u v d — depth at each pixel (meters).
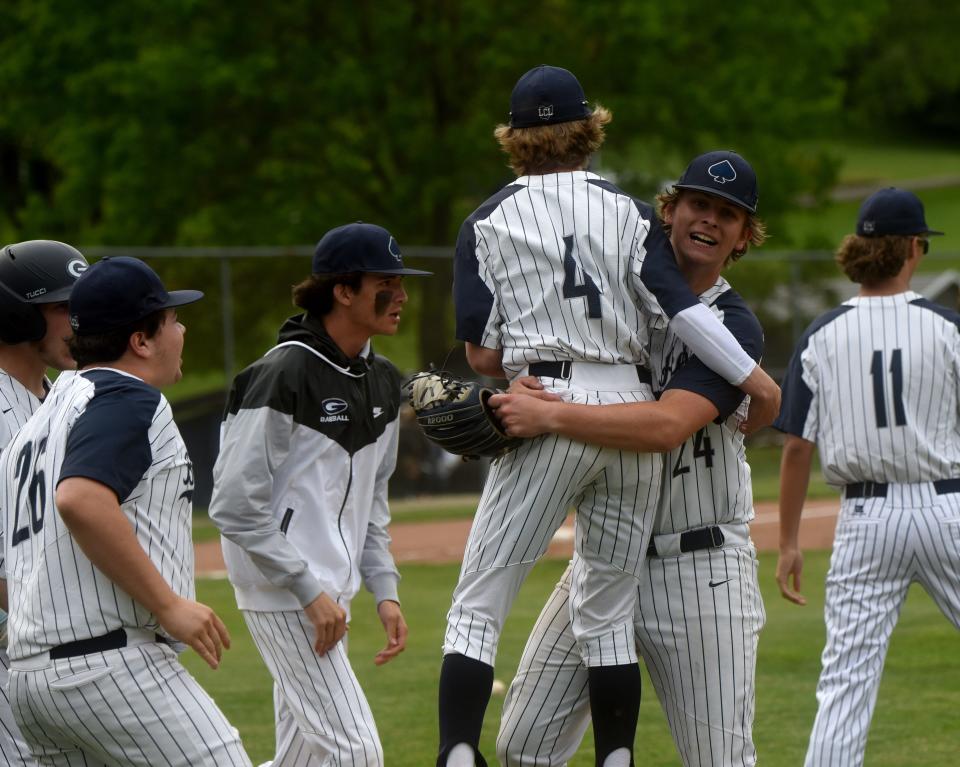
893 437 14.05
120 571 9.73
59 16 65.12
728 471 12.10
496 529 11.32
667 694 12.31
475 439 11.07
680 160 68.19
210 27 62.47
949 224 134.12
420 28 61.31
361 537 12.83
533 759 12.67
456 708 11.11
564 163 11.55
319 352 12.12
